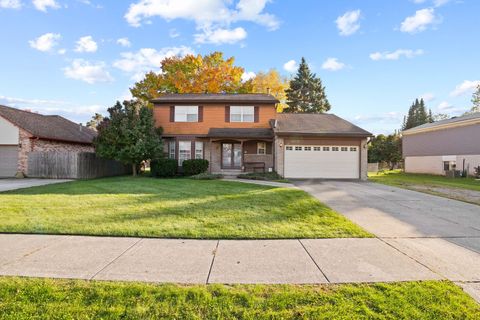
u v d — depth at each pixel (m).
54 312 2.53
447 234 5.25
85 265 3.61
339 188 12.17
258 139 17.33
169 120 19.08
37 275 3.28
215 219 6.00
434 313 2.55
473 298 2.84
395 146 35.09
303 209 7.11
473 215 6.93
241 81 29.14
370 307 2.66
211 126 18.98
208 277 3.29
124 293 2.87
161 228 5.25
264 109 19.05
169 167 16.92
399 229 5.58
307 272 3.46
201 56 28.11
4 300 2.71
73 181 14.81
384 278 3.30
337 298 2.82
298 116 20.33
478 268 3.65
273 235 4.97
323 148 16.69
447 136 25.03
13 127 17.59
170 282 3.15
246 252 4.16
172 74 27.77
